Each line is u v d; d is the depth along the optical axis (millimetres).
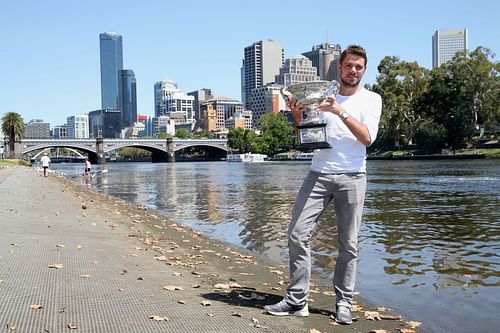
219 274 7672
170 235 12453
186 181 43750
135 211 18766
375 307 6320
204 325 4621
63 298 5246
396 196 24000
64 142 128625
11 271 6324
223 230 14203
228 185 36469
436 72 98625
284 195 26562
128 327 4434
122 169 88688
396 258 9625
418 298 6844
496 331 5469
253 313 5199
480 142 93750
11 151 119375
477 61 90188
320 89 4797
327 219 14969
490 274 8258
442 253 10078
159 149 148250
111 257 8039
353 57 4984
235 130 158000
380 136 108062
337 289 5297
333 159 5016
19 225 11148
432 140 92875
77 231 11094
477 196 23359
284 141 149375
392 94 102375
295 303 5195
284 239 12469
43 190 25625
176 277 6902
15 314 4594
